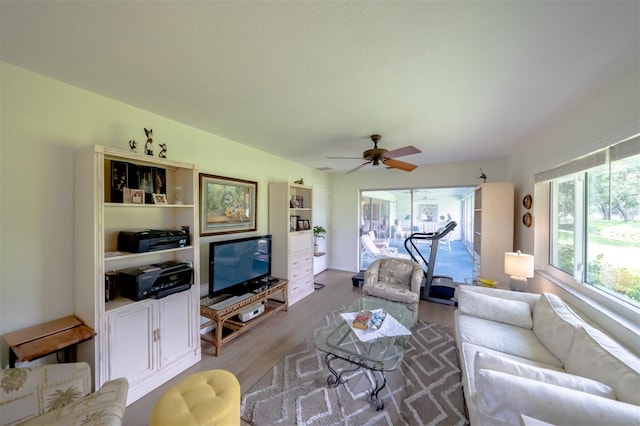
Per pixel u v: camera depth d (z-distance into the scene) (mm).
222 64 1554
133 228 2127
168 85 1811
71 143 1817
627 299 1756
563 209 2674
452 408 1745
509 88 1839
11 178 1577
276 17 1166
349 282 4875
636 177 1682
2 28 1223
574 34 1266
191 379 1471
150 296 1910
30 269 1646
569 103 2082
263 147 3518
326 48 1397
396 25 1217
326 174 5770
